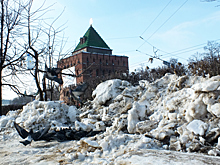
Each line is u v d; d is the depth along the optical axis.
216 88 4.43
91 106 9.93
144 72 26.28
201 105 4.54
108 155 4.21
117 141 4.64
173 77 7.90
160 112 5.82
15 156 4.93
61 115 8.70
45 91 11.60
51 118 8.30
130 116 5.76
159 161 3.29
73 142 6.10
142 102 7.52
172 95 5.83
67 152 4.79
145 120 5.77
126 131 5.82
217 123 4.12
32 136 6.12
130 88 8.66
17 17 12.85
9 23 12.69
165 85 8.11
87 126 6.93
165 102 5.77
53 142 6.34
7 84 13.75
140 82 9.14
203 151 3.78
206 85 4.53
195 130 4.15
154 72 24.03
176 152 3.82
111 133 5.84
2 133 8.12
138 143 4.34
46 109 8.56
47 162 4.18
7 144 6.61
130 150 4.11
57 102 9.05
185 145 4.06
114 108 7.89
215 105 4.22
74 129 6.98
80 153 4.38
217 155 3.54
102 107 8.88
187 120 4.67
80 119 9.02
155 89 7.91
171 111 5.35
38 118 8.19
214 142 3.93
